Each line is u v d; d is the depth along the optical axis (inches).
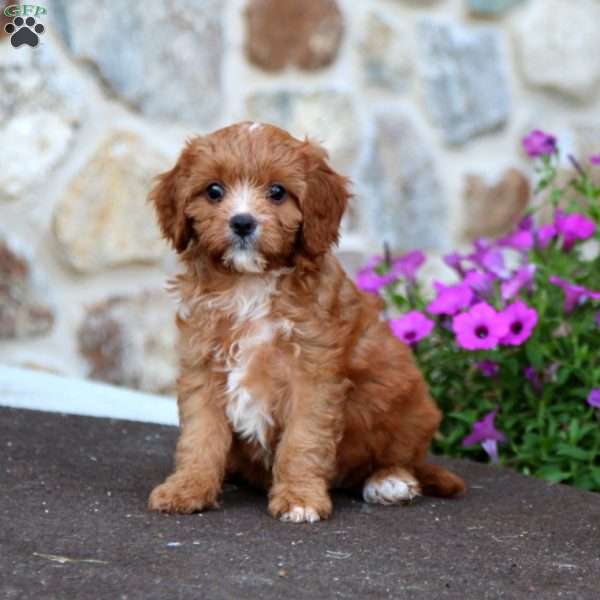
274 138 244.4
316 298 241.9
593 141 456.8
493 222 442.9
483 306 306.5
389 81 428.5
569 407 311.9
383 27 426.0
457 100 436.8
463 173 439.2
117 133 392.2
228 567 198.1
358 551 213.2
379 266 362.3
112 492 246.8
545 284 329.1
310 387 239.5
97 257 391.5
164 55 396.8
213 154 243.0
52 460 271.1
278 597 184.2
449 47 436.1
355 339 247.4
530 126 449.7
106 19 389.1
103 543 207.5
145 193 394.6
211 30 402.9
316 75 418.0
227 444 247.1
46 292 385.7
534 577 204.1
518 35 446.0
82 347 390.9
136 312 396.5
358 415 251.3
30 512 224.5
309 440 238.2
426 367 331.3
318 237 243.0
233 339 241.9
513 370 315.3
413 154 431.8
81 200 388.2
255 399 243.1
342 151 422.3
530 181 448.8
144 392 396.5
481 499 264.4
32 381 354.3
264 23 409.7
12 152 379.9
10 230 381.7
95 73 388.5
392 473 258.4
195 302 245.3
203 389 246.5
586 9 454.3
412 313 326.6
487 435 305.6
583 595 195.5
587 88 455.5
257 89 411.2
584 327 315.3
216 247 238.4
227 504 247.6
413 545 219.5
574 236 342.3
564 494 270.7
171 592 183.2
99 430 307.1
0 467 259.6
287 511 233.9
